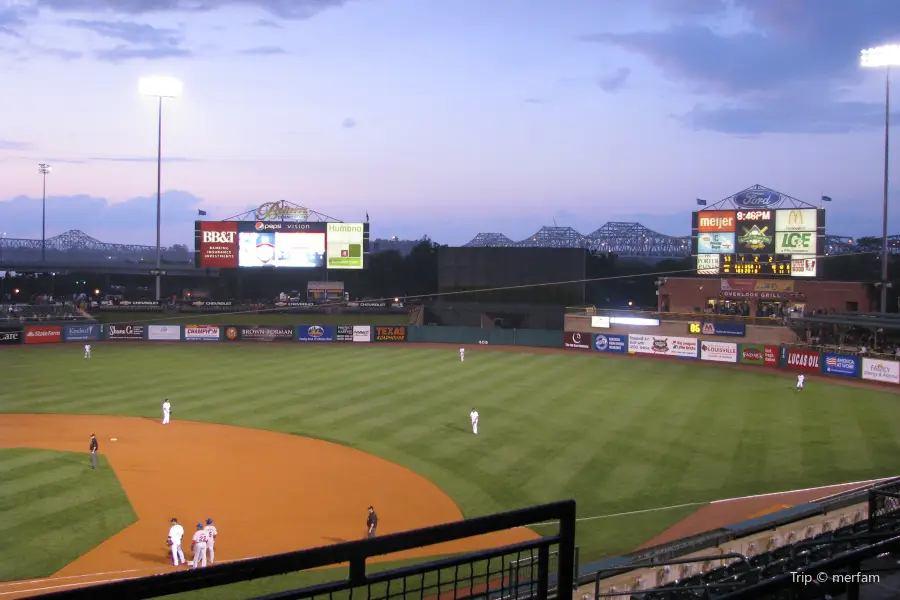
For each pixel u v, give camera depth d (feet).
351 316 278.46
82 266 363.56
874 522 31.19
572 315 253.44
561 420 135.13
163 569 73.05
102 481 99.96
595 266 408.26
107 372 184.75
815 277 224.12
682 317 249.34
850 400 154.92
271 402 150.20
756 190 234.58
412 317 281.13
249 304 287.69
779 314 234.99
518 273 287.69
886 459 111.34
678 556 53.11
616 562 54.75
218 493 96.89
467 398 154.20
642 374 187.21
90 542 79.46
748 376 185.57
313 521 87.81
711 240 238.48
